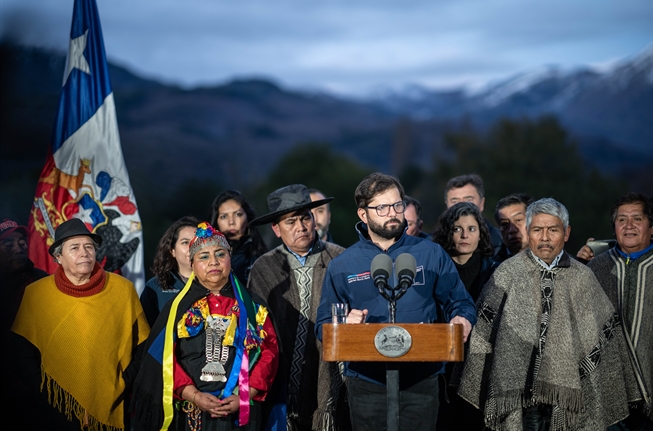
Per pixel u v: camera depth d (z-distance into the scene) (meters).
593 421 4.82
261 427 4.83
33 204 5.93
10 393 4.64
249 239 6.44
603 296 4.97
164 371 4.47
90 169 6.07
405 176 55.97
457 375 5.23
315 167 50.84
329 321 4.57
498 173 43.22
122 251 6.10
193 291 4.67
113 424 4.83
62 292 4.83
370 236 4.68
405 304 4.44
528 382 4.88
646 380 5.14
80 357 4.75
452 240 5.80
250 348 4.59
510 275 4.98
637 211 5.31
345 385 5.27
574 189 40.00
